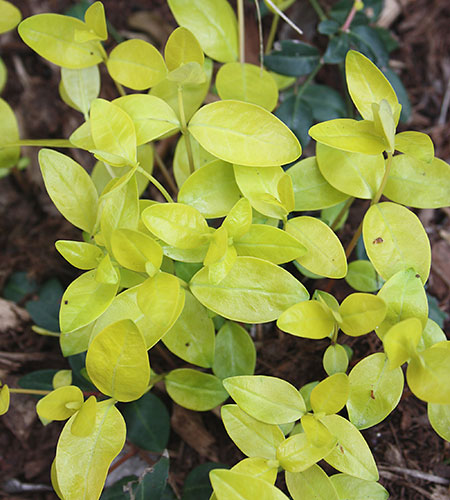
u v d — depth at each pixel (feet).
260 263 1.06
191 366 1.30
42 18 1.14
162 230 1.04
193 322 1.12
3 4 1.21
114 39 1.55
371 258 1.08
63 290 1.39
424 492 1.21
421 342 1.06
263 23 1.50
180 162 1.22
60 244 1.07
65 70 1.22
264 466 1.03
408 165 1.12
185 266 1.16
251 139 1.09
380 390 1.05
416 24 1.55
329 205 1.13
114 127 1.09
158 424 1.20
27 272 1.41
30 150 1.49
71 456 1.03
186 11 1.23
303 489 1.04
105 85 1.50
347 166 1.12
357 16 1.36
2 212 1.46
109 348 1.01
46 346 1.36
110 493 1.20
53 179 1.09
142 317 1.06
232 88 1.22
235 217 1.06
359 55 1.07
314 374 1.27
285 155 1.08
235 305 1.06
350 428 1.04
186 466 1.26
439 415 1.05
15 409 1.31
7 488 1.29
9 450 1.30
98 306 1.05
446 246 1.40
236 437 1.05
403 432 1.25
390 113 1.02
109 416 1.05
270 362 1.28
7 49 1.55
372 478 1.03
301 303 1.04
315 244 1.09
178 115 1.23
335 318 1.03
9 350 1.35
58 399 1.04
